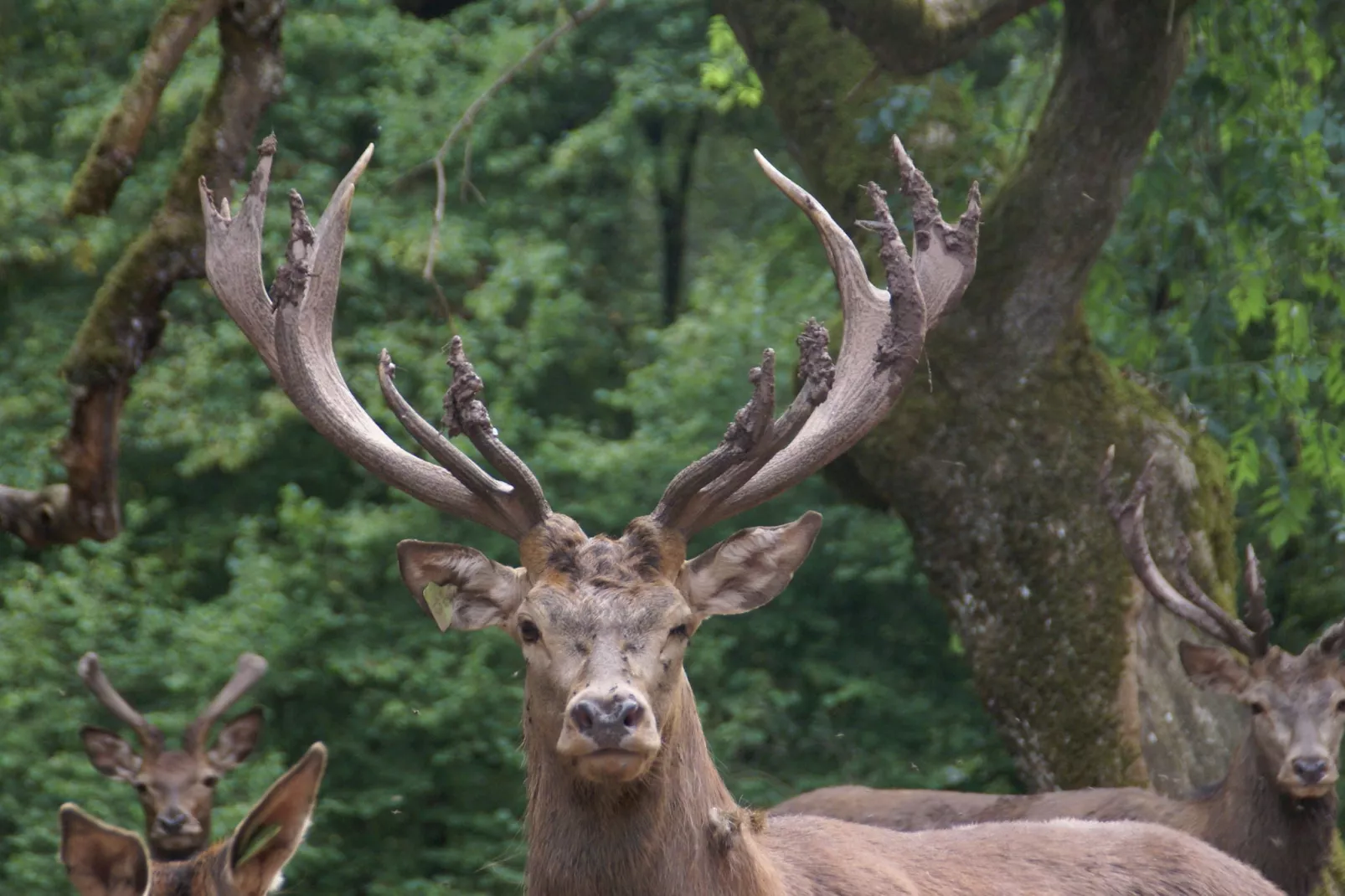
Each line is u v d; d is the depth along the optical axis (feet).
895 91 41.63
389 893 58.95
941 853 20.47
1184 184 45.39
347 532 61.93
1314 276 45.47
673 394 66.59
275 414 63.16
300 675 60.18
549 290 68.28
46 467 60.44
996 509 41.45
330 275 19.97
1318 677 35.32
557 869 17.11
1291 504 45.65
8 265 63.05
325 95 70.03
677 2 74.43
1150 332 47.19
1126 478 41.63
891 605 67.00
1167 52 38.47
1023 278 40.88
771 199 84.94
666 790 17.07
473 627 18.04
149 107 30.04
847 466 44.29
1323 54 44.88
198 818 40.34
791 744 65.57
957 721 65.26
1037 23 46.37
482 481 17.92
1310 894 35.22
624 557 17.31
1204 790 37.11
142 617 60.08
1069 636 41.04
